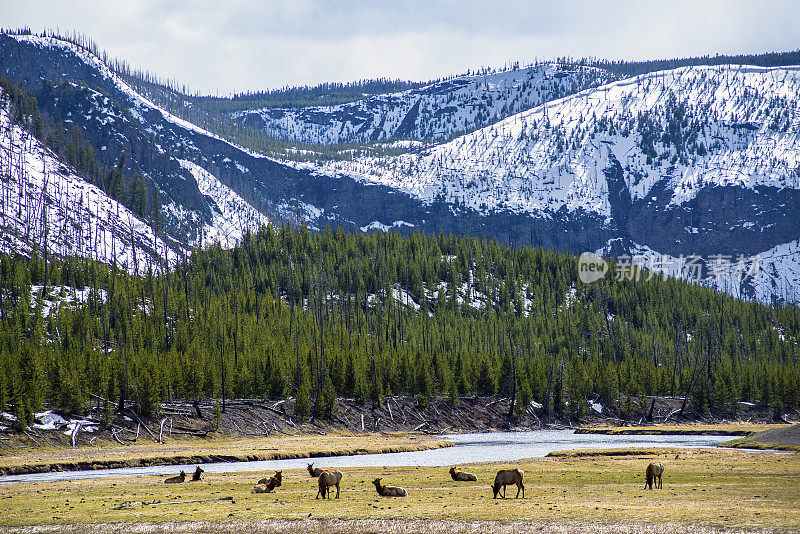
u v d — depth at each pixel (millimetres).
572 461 113000
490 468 102188
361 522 57281
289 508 64500
